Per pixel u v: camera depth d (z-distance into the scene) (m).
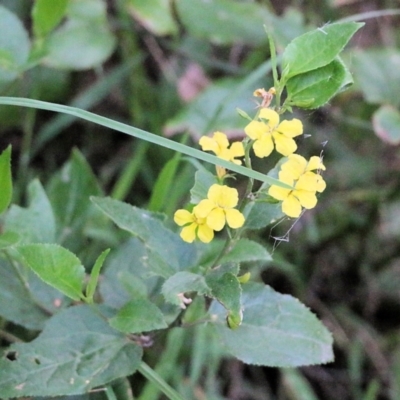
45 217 0.54
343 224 0.74
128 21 0.76
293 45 0.45
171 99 0.77
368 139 0.77
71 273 0.47
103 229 0.61
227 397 0.65
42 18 0.61
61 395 0.48
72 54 0.65
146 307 0.47
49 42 0.64
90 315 0.49
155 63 0.83
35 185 0.54
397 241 0.73
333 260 0.74
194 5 0.72
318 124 0.77
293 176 0.45
